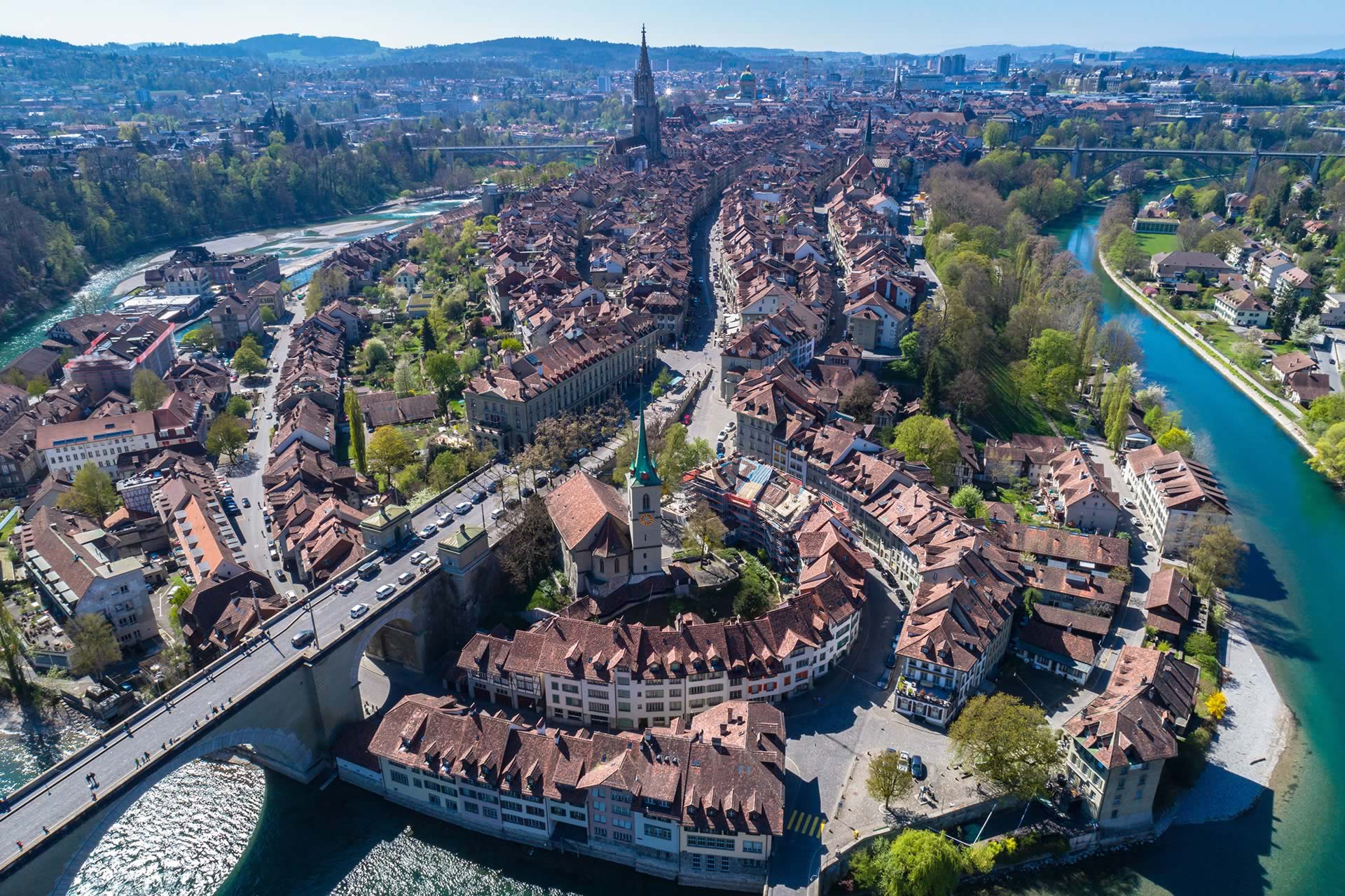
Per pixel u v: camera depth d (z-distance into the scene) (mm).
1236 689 188000
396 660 194250
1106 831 153000
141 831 157625
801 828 148500
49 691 187875
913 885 136625
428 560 192875
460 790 153625
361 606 175375
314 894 145250
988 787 156750
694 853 143875
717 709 158125
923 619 178375
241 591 196875
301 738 164250
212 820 159625
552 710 175500
